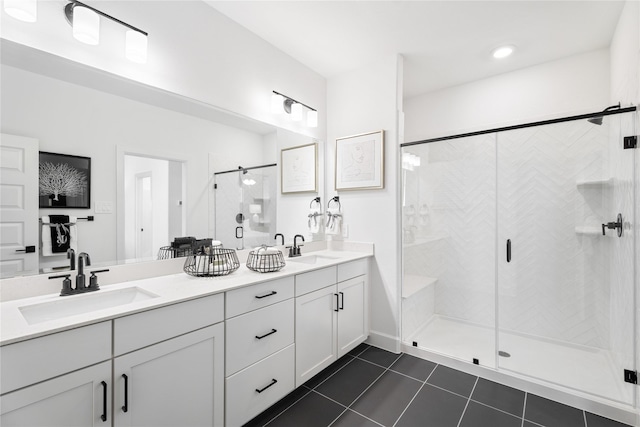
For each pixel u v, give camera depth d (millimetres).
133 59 1497
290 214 2551
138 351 1114
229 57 2057
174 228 1771
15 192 1248
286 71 2492
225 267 1678
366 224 2660
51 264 1337
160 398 1181
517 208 2398
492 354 2258
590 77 2385
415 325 2658
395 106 2490
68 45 1359
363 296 2512
